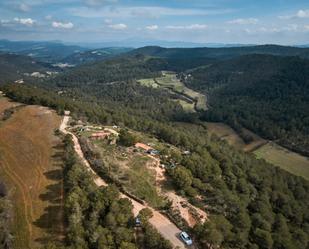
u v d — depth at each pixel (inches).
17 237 2699.3
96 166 3636.8
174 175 3572.8
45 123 5103.3
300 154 7755.9
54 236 2657.5
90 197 2871.6
